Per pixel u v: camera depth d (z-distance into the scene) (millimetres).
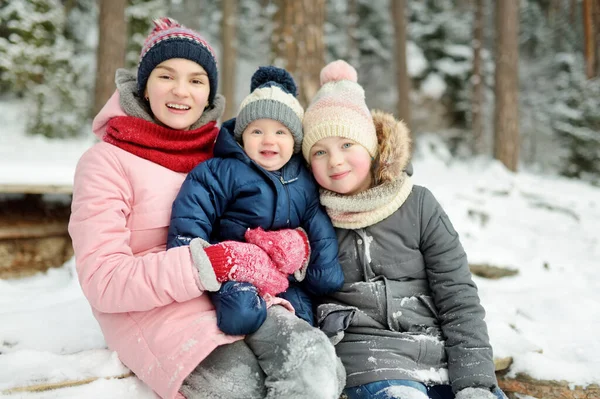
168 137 1696
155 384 1355
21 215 3223
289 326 1389
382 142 1770
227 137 1680
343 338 1702
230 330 1359
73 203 1512
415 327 1694
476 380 1520
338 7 15484
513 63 8641
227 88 11945
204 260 1359
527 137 14906
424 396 1443
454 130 13391
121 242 1454
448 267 1717
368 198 1696
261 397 1346
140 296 1347
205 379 1374
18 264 2883
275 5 4281
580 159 11109
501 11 8680
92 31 11031
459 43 13664
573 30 14516
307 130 1759
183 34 1704
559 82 13633
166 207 1580
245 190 1604
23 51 8547
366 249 1765
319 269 1686
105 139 1687
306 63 4141
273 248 1510
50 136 8695
